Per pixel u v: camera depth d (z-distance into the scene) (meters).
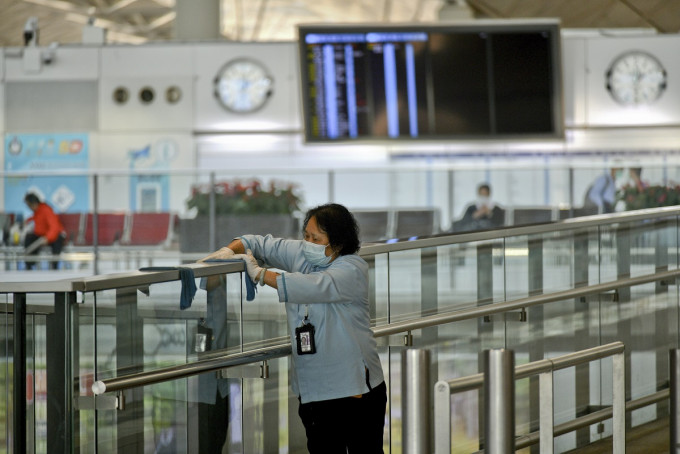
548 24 24.45
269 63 25.42
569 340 9.34
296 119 25.41
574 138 25.58
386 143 24.50
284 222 20.25
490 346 8.60
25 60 25.55
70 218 20.00
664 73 25.52
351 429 6.29
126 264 20.05
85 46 25.59
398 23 24.30
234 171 20.48
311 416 6.30
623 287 9.75
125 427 5.55
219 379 6.34
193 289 5.94
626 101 25.55
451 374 8.16
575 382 9.23
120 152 25.58
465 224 20.72
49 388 5.47
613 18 37.38
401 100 24.50
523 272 8.86
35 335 5.46
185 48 25.52
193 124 25.53
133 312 5.59
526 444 8.27
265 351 6.57
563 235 9.27
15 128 25.64
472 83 24.58
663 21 37.09
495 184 20.69
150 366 5.70
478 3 35.88
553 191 20.52
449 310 8.12
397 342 7.64
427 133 24.59
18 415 5.49
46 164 25.66
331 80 24.36
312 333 6.14
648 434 9.96
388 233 20.47
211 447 6.28
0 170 25.62
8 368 5.48
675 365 5.17
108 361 5.43
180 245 20.22
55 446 5.48
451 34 24.44
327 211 6.32
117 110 25.59
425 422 4.75
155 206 20.17
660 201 20.03
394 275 7.57
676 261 10.85
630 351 10.08
